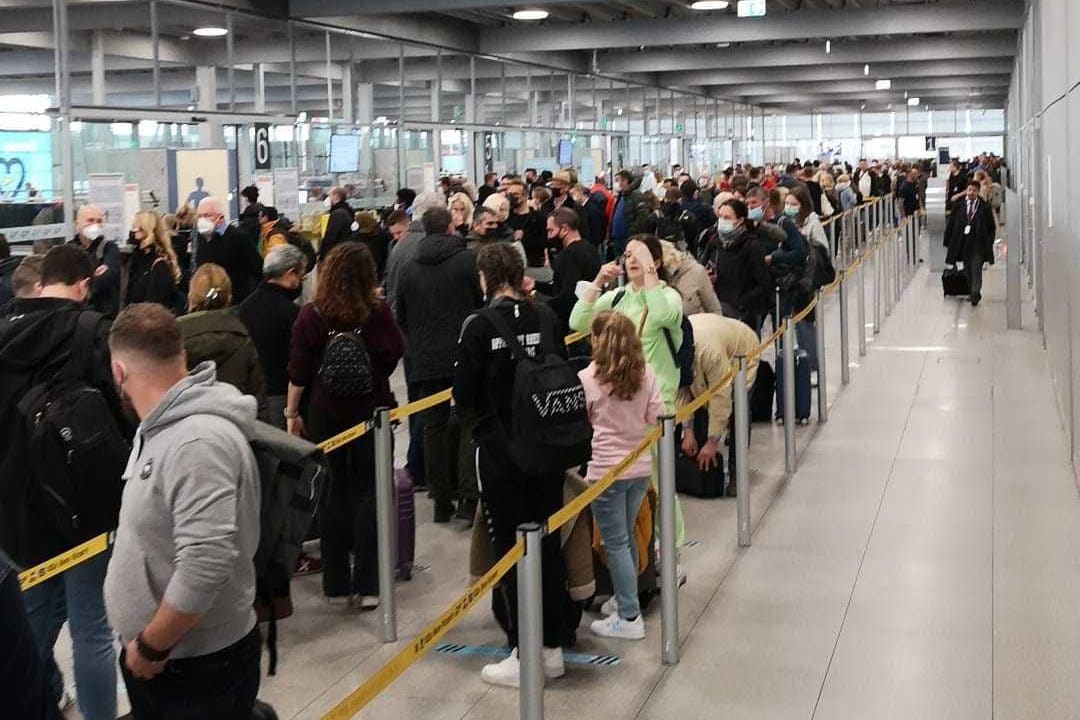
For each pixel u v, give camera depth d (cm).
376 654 574
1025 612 604
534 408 497
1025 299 1822
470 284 750
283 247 673
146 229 984
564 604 534
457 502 808
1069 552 689
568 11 2227
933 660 550
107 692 435
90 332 429
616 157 3195
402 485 666
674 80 3591
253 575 336
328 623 615
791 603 627
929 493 821
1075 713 494
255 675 337
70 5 1385
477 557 559
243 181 1678
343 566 635
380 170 2058
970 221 1761
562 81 2830
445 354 754
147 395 328
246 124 1689
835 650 565
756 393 1042
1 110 1294
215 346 580
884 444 962
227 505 313
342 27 1938
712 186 2352
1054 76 1132
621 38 2277
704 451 804
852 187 2398
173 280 977
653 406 574
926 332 1523
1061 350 1016
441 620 341
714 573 677
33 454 416
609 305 675
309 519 341
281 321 661
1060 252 1030
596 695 523
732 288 1027
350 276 610
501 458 514
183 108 1580
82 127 1388
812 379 1231
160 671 321
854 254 1997
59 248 447
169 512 315
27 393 421
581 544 559
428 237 759
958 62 3488
